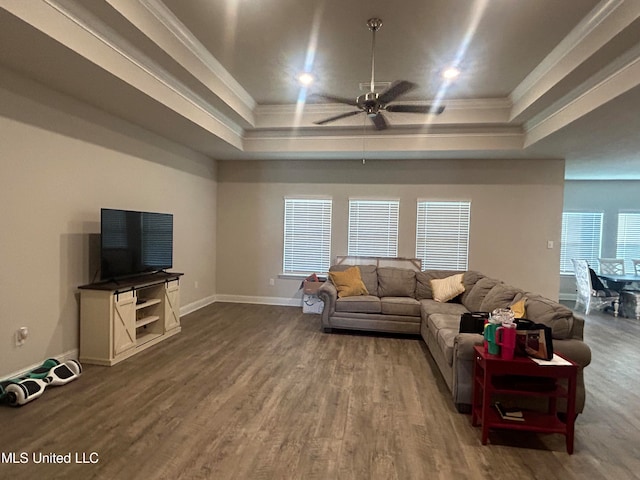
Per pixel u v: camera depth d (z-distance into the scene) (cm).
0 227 285
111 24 271
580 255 800
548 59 354
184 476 198
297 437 238
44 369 313
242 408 275
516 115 453
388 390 312
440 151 539
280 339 450
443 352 316
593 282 659
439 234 614
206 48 351
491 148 516
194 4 279
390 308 469
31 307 312
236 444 228
